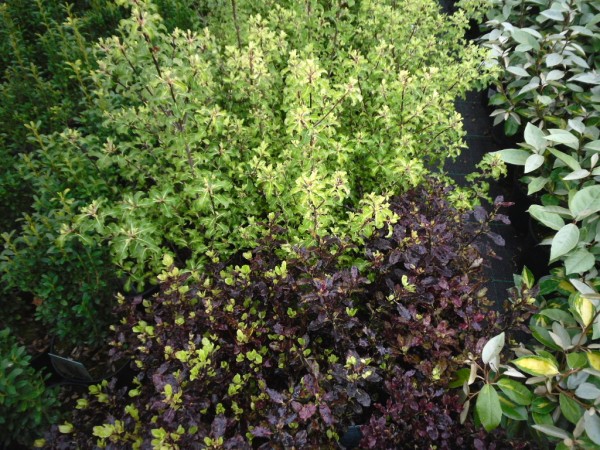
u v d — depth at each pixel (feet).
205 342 6.70
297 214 9.63
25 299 11.32
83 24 14.46
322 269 8.11
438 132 10.75
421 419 7.09
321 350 8.10
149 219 9.50
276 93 10.98
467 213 9.52
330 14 12.53
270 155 10.41
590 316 7.50
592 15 14.38
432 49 12.62
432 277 8.17
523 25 16.47
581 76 12.67
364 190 10.92
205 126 9.68
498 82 14.34
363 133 10.04
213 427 6.08
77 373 9.59
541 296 9.97
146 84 8.89
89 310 9.62
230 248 10.40
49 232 9.51
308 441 6.61
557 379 7.33
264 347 7.63
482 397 6.87
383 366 7.45
